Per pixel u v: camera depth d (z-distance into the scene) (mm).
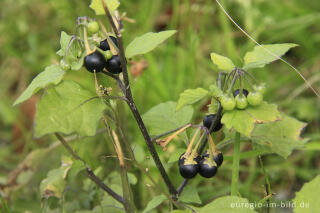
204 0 659
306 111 548
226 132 413
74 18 655
